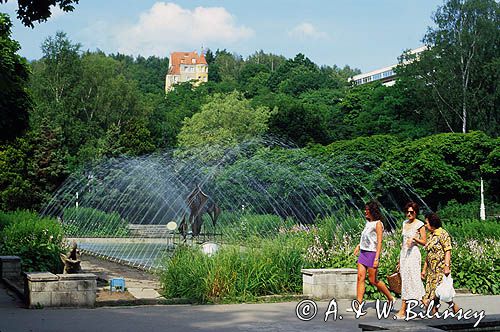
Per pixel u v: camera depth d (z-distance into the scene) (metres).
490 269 14.31
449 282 10.15
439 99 53.72
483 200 41.81
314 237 16.08
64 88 60.31
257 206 40.34
